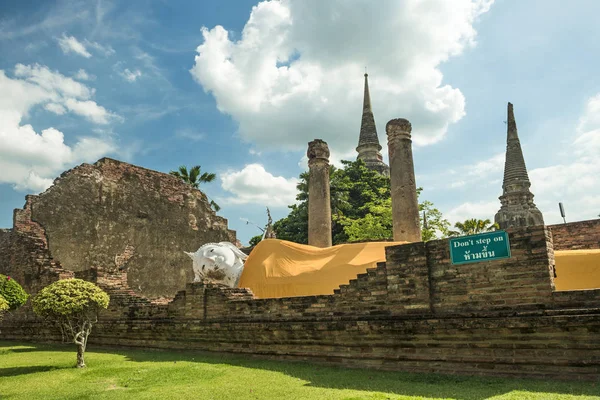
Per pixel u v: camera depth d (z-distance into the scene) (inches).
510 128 1811.0
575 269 494.6
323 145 906.7
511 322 361.4
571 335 340.2
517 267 376.5
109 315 700.7
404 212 778.2
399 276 434.0
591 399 278.7
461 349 386.6
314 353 472.7
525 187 1721.2
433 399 299.0
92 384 386.9
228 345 546.6
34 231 901.2
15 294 705.6
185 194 1239.5
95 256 994.7
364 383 359.9
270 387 354.0
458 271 404.8
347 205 1579.7
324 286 567.5
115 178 1070.4
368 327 434.0
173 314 616.7
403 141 813.2
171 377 407.5
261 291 613.6
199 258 714.2
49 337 770.2
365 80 2130.9
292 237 1630.2
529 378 349.1
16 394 351.6
